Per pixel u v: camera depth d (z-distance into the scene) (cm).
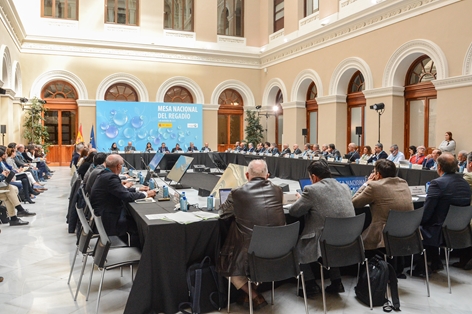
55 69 1387
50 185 988
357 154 905
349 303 310
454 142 831
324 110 1262
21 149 931
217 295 294
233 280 291
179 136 1531
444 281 358
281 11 1561
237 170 397
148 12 1510
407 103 1023
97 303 286
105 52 1445
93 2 1437
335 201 305
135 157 1180
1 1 911
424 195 422
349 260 296
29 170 870
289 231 269
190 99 1605
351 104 1207
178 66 1548
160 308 284
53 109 1426
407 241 320
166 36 1539
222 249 292
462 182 357
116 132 1442
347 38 1153
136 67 1492
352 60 1138
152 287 281
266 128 1638
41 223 583
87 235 327
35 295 322
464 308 302
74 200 519
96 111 1421
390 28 1008
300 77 1388
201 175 850
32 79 1362
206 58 1584
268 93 1616
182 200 344
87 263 405
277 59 1532
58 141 1443
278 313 292
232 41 1647
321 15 1270
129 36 1484
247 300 299
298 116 1421
